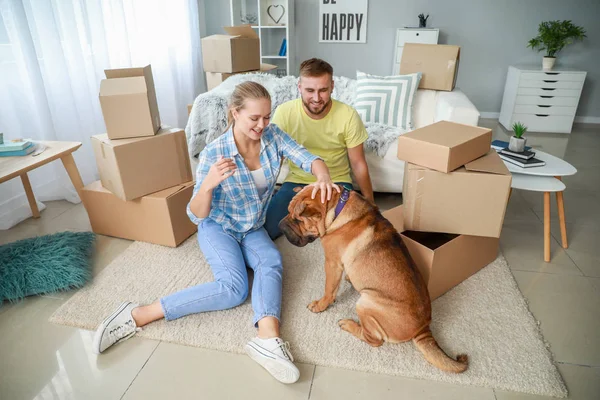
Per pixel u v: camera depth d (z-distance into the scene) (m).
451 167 1.49
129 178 1.88
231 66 3.11
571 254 1.99
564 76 4.09
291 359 1.32
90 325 1.53
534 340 1.43
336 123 2.03
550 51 4.24
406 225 1.66
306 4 4.88
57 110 2.55
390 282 1.32
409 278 1.32
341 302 1.63
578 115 4.70
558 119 4.25
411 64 2.94
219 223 1.68
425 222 1.62
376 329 1.35
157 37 3.55
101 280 1.78
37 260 1.77
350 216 1.41
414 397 1.24
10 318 1.59
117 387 1.28
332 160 2.13
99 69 2.85
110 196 2.03
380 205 2.53
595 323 1.54
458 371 1.26
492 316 1.55
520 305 1.60
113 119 1.87
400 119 2.80
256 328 1.50
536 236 2.16
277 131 1.66
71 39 2.56
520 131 2.09
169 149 2.00
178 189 2.04
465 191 1.53
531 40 4.35
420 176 1.56
